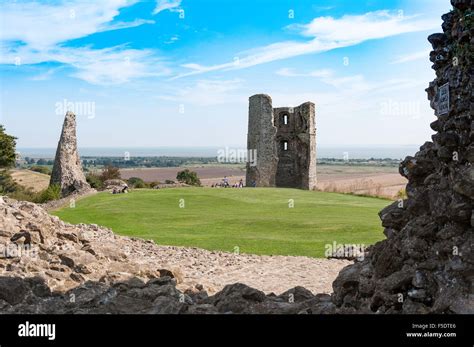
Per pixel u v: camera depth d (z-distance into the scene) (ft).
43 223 48.91
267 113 232.12
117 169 275.80
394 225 29.04
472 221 23.27
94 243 50.72
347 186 174.40
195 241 71.41
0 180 264.31
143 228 85.46
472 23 25.67
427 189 27.94
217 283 47.21
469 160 24.53
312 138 236.02
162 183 230.48
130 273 41.01
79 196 154.30
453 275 23.30
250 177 235.40
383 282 25.50
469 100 25.64
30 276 35.63
